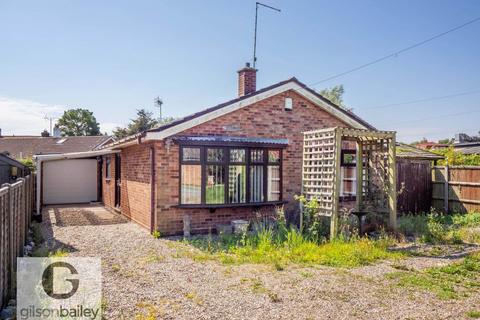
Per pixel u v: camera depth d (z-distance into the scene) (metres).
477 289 5.81
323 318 4.64
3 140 34.50
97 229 11.34
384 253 8.05
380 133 10.44
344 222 9.84
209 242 8.85
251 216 11.52
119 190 15.65
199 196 10.80
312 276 6.42
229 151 11.12
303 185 10.78
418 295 5.51
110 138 30.44
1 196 4.81
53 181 20.14
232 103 11.30
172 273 6.57
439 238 9.66
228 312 4.79
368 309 4.95
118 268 6.85
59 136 36.06
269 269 6.86
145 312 4.73
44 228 11.52
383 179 10.88
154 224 10.32
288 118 12.41
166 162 10.30
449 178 14.64
